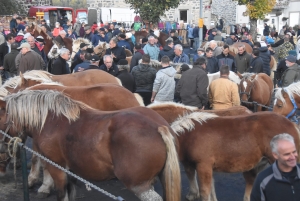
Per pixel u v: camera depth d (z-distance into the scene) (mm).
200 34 19516
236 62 12508
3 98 5449
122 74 8867
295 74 9969
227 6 39469
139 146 4410
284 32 29312
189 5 33750
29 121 5137
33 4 32469
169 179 4461
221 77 8188
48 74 7906
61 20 27906
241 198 6539
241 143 5293
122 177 4480
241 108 6352
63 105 4996
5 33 19844
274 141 3469
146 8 21953
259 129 5277
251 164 5348
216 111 6238
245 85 9648
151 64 11156
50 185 6430
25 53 10086
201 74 8289
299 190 3420
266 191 3510
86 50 11164
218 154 5348
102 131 4617
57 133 4941
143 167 4418
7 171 7449
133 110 4871
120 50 11945
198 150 5367
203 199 5414
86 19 31875
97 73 7961
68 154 4859
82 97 6645
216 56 12688
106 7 35156
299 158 5273
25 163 5320
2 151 5629
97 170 4695
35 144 5223
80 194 6613
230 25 33406
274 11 41406
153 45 13453
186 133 5477
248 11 25672
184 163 5852
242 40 19234
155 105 6230
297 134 5238
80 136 4738
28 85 7305
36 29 15250
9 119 5277
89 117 4863
